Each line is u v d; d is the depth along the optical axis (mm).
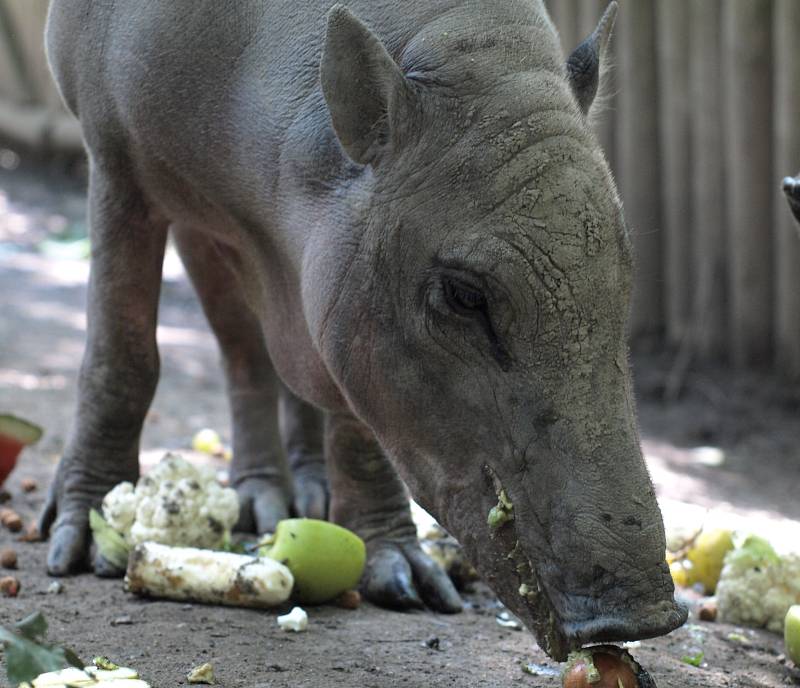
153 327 6746
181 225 7359
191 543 6297
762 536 6730
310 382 5871
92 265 6676
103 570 6348
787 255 12547
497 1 5250
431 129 4949
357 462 6602
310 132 5391
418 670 5332
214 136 5859
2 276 15828
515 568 4719
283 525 6117
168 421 10367
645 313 13680
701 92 12906
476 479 4836
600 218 4719
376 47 4945
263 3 5719
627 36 13367
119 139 6328
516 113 4871
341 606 6195
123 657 5254
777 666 5953
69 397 10719
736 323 12984
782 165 12391
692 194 13266
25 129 21484
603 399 4629
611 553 4449
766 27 12469
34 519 7395
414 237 4922
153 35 5953
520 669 5453
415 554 6500
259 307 6344
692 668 5758
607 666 4691
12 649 3887
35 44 21391
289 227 5562
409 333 4977
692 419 12125
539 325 4656
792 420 12016
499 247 4707
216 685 4984
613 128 13680
